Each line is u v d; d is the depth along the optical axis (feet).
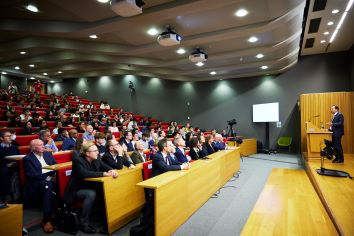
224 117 39.63
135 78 43.01
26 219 10.89
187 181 11.44
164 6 14.78
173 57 28.17
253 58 28.84
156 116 42.27
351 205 10.69
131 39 21.72
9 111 25.67
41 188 10.61
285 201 13.42
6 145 13.47
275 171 21.63
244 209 12.61
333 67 32.27
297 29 21.17
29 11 17.76
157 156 12.01
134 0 12.42
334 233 9.50
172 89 42.29
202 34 20.11
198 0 13.84
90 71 43.52
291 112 35.04
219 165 16.21
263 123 36.94
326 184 13.76
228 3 14.07
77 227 9.84
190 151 17.39
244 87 38.50
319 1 18.03
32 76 45.47
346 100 26.86
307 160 20.95
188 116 41.55
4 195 12.33
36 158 11.39
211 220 11.27
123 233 9.87
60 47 24.11
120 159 12.11
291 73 35.01
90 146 10.97
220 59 29.01
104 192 9.68
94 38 22.52
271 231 9.86
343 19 21.17
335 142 19.25
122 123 31.65
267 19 17.66
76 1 15.07
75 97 42.88
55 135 20.21
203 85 41.16
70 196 10.18
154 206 8.79
